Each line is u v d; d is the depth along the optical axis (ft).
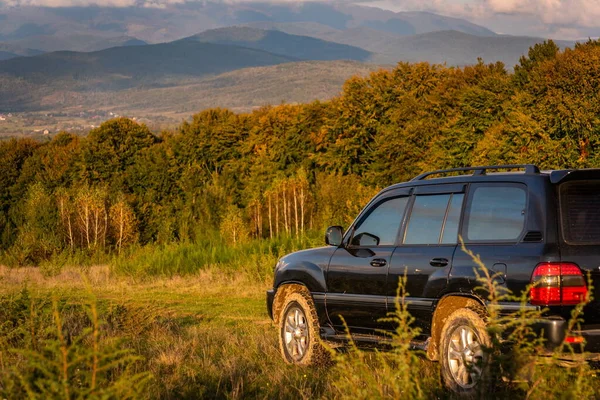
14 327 31.09
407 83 207.10
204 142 255.29
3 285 70.69
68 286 74.08
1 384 20.13
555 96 128.26
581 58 130.31
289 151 227.81
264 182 225.76
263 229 155.84
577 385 16.78
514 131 132.87
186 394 23.89
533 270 20.71
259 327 41.50
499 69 196.03
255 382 26.22
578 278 20.36
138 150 265.34
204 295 63.72
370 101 207.82
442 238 23.93
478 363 18.20
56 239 129.90
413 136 191.52
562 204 21.31
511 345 20.57
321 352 28.19
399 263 24.84
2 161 273.95
